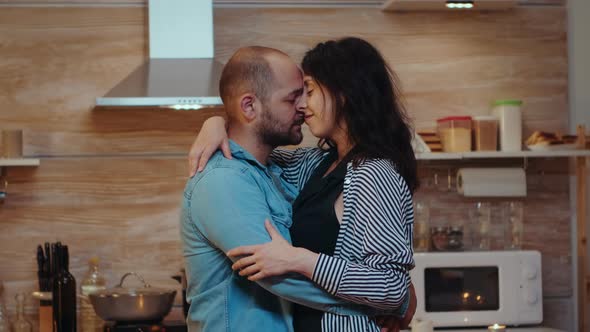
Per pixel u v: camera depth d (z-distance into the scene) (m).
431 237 3.80
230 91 2.19
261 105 2.16
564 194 3.97
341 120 2.19
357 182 2.07
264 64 2.16
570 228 3.96
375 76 2.18
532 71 3.96
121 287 3.51
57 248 3.45
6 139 3.59
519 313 3.64
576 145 3.70
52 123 3.74
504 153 3.68
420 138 3.70
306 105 2.22
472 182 3.77
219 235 2.03
